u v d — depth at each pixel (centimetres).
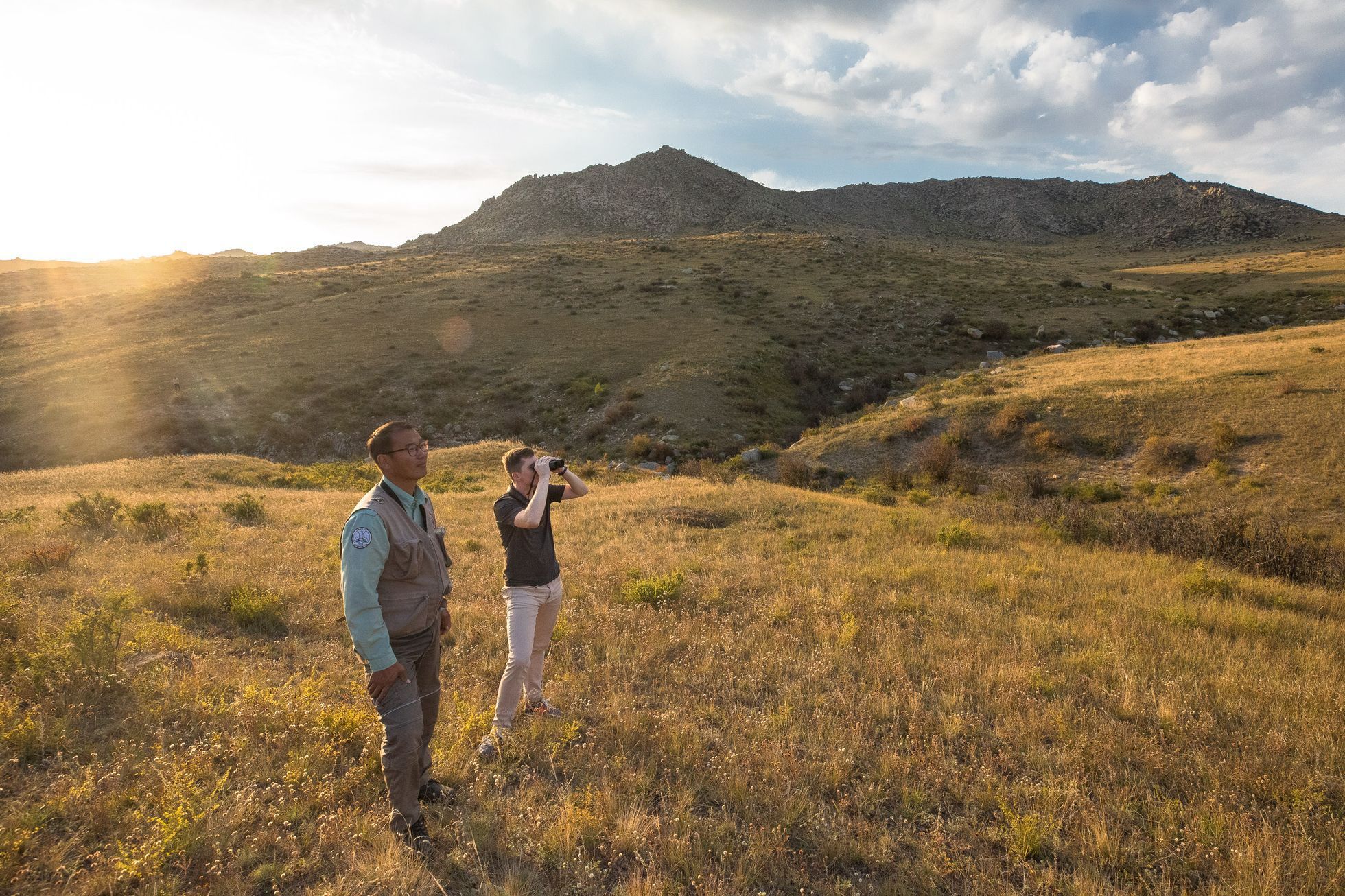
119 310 7281
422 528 305
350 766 358
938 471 2880
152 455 4162
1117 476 2650
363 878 266
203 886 265
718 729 411
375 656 272
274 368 5262
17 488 2011
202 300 7450
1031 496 2366
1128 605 739
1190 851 300
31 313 7394
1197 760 375
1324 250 11506
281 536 1061
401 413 4794
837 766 356
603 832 303
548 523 411
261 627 595
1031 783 353
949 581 803
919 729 411
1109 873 290
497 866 285
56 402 4744
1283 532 1232
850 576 826
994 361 5525
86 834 291
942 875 285
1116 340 5881
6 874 256
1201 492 2345
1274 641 635
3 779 331
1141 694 470
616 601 687
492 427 4631
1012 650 551
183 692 428
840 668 507
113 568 785
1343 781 358
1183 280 9419
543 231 19238
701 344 5678
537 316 6656
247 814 304
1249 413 2717
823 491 2962
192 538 995
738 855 292
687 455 3950
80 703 406
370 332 6109
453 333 6081
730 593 735
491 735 378
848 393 5184
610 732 398
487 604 664
